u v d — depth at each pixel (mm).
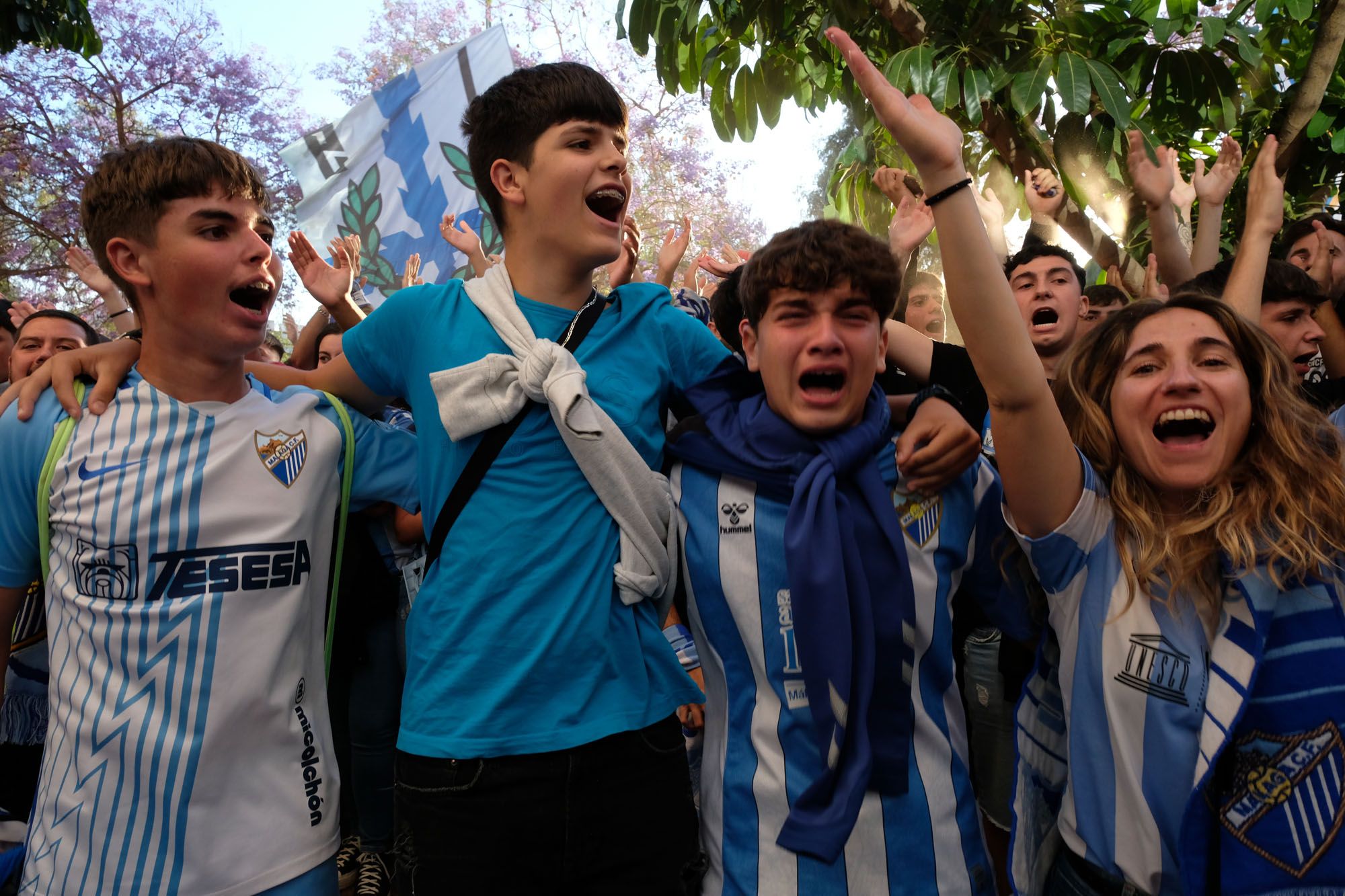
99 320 15375
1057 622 1419
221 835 1412
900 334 1870
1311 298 2402
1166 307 1420
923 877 1386
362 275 4312
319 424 1613
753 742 1459
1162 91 3889
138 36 13117
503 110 1590
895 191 2521
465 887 1415
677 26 4176
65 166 13594
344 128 4402
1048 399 1312
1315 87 3625
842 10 3719
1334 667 1235
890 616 1406
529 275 1615
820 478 1416
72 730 1408
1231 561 1280
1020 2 3633
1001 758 2350
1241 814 1247
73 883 1376
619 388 1563
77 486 1430
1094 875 1370
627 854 1482
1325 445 1332
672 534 1555
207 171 1462
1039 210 3467
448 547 1505
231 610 1446
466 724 1431
